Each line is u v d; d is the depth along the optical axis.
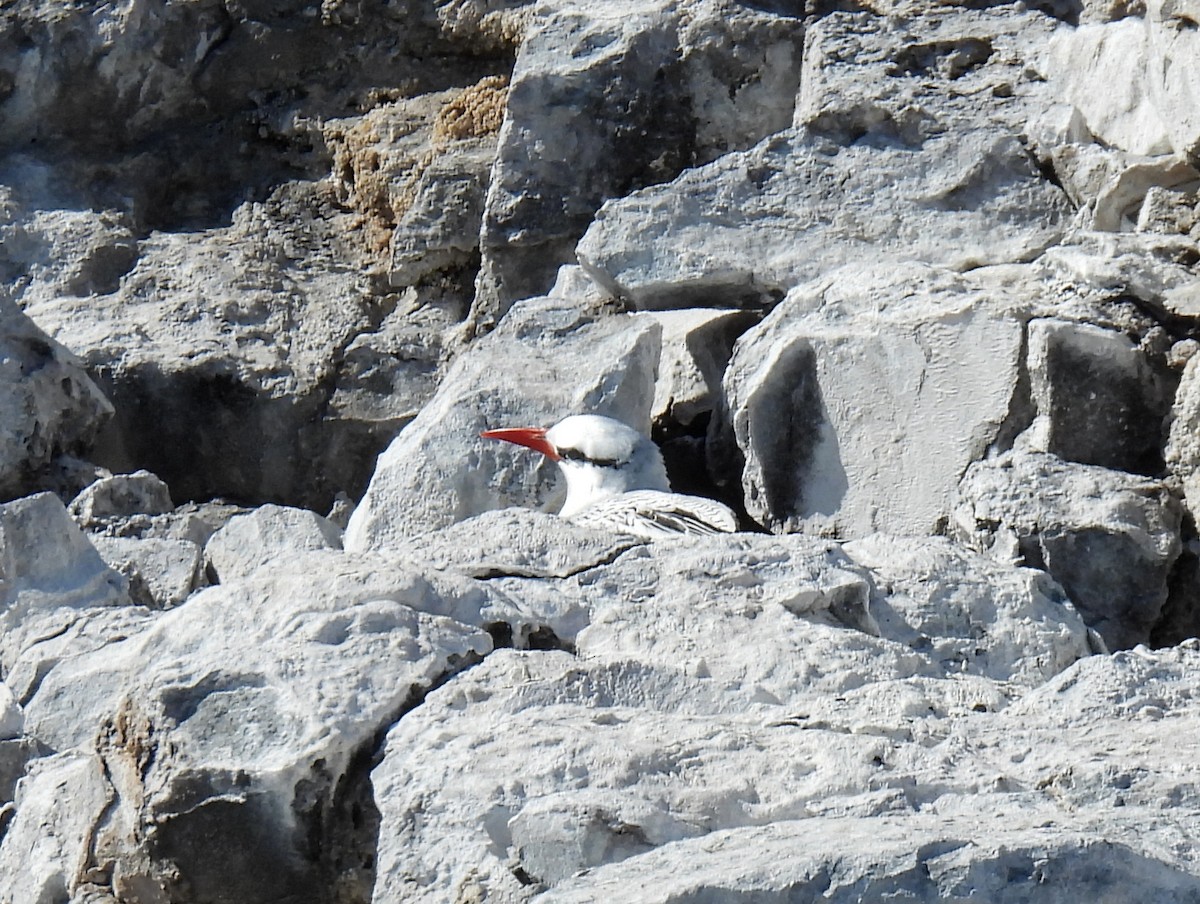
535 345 14.23
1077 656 9.59
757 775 7.17
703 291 14.55
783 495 12.90
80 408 15.45
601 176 16.38
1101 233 13.09
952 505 12.28
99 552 11.76
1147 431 12.16
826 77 15.20
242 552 12.87
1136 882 6.02
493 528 9.70
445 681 8.06
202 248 18.05
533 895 6.75
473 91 18.06
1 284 15.98
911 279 12.91
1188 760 7.27
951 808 6.96
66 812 8.51
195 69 18.95
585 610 8.90
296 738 7.68
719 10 16.34
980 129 14.62
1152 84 13.04
